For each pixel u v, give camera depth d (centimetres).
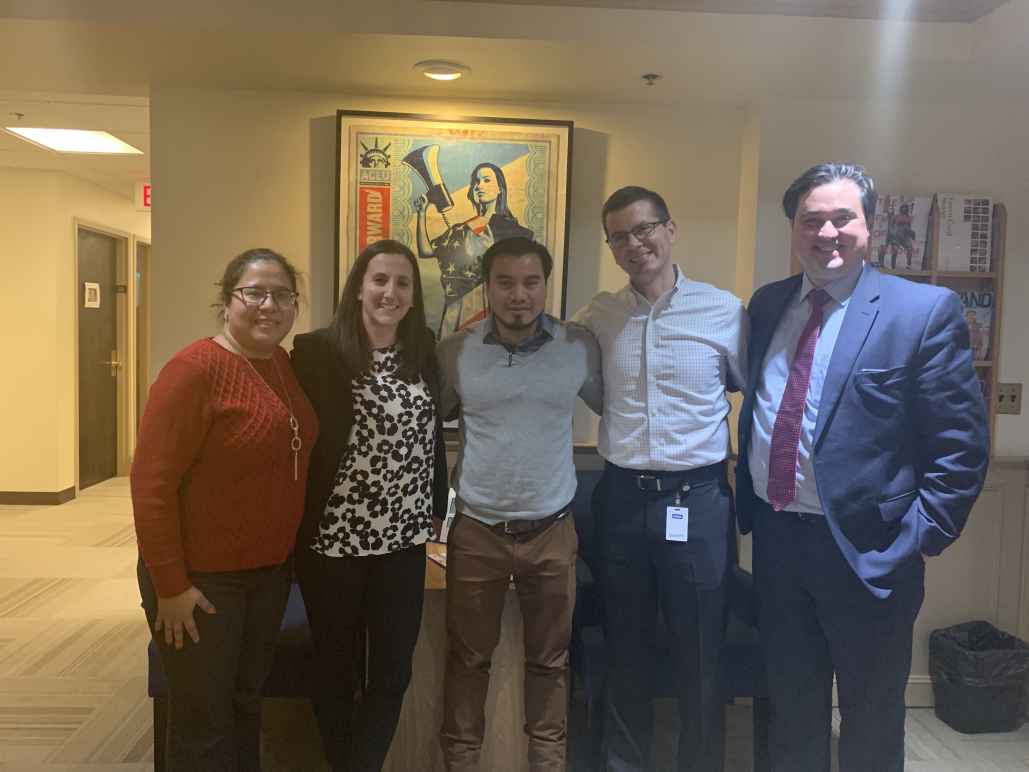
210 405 167
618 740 214
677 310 204
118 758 245
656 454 200
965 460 178
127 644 334
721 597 204
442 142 299
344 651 194
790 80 278
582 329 215
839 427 183
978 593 294
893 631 186
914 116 295
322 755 252
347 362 190
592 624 256
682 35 244
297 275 188
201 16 237
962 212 285
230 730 179
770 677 200
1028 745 268
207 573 172
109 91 306
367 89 297
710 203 313
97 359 657
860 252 185
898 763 192
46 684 296
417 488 196
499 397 198
